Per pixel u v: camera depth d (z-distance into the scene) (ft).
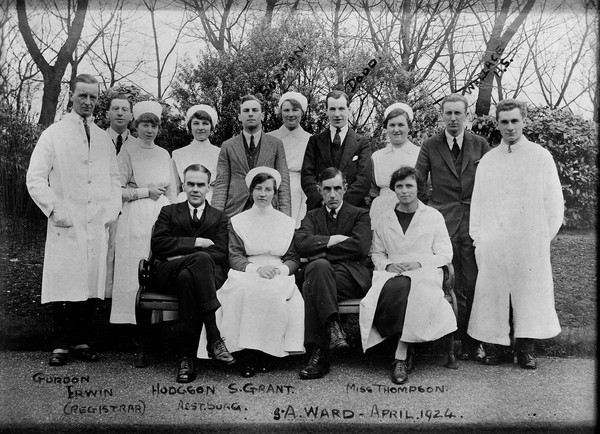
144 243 15.31
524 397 12.71
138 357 13.84
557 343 14.52
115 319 15.12
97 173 14.89
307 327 13.28
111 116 15.47
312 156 16.01
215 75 15.55
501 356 14.37
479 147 15.31
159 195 15.70
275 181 14.60
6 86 15.03
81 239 14.43
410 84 15.65
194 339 13.23
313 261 13.51
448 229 15.08
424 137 15.81
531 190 14.49
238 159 15.58
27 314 15.08
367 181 15.79
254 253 14.16
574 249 15.11
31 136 15.31
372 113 15.96
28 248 15.43
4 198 15.38
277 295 13.32
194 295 13.10
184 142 16.08
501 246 14.44
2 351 14.42
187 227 14.29
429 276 13.47
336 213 14.52
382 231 14.39
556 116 15.25
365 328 13.29
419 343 14.14
